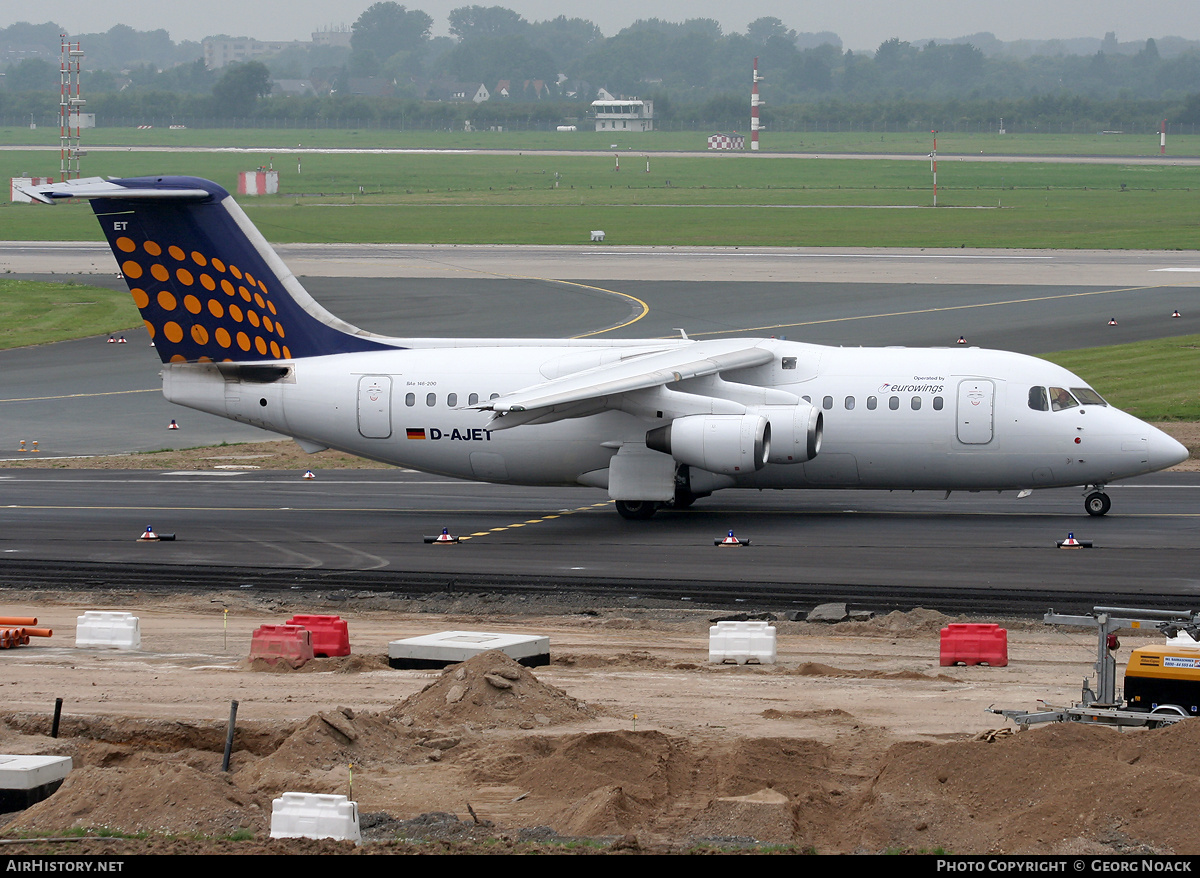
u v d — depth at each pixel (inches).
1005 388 5285.4
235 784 2362.2
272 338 5605.3
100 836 2071.9
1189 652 2427.4
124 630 3548.2
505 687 2751.0
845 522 5319.9
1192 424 7032.5
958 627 3284.9
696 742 2519.7
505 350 5620.1
